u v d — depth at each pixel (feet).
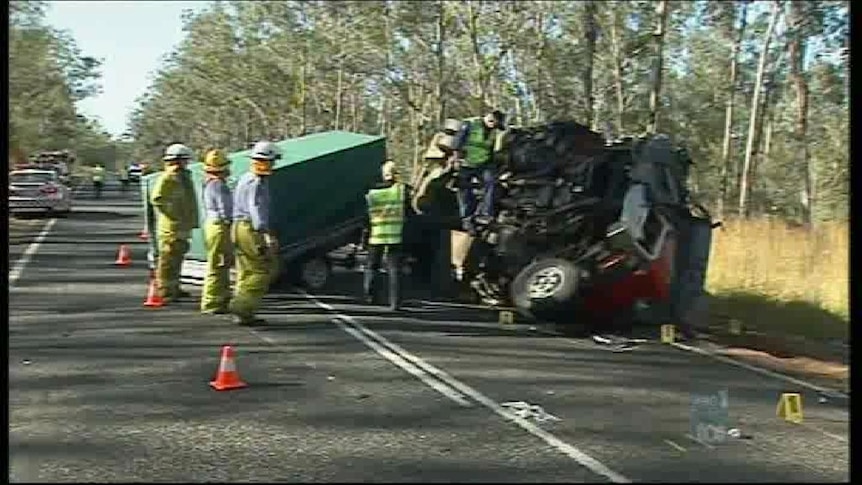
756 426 29.22
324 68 193.77
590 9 111.45
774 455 25.86
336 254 63.46
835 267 54.60
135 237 100.07
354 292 59.77
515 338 45.37
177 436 27.43
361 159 60.95
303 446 26.48
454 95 160.66
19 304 53.47
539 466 24.59
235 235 46.88
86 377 35.17
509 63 148.25
